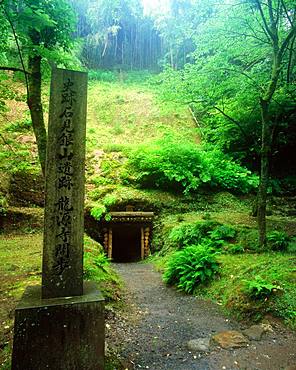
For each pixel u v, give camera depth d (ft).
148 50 102.94
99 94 77.10
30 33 20.42
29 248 27.02
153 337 14.15
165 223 37.27
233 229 29.19
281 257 21.63
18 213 35.45
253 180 45.06
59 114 10.81
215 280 20.65
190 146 45.75
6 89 22.80
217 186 45.83
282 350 12.38
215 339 13.57
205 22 31.27
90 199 41.14
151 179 44.42
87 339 9.84
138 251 44.62
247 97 33.55
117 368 11.15
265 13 29.66
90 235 38.45
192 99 30.89
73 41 22.50
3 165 40.57
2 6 16.56
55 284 10.34
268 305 15.44
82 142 11.05
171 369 11.35
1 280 17.74
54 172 10.60
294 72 34.12
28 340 9.31
